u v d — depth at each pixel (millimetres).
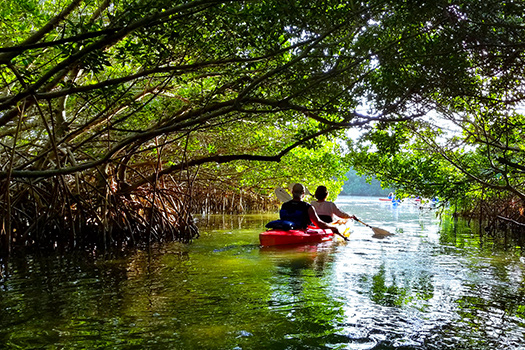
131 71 9000
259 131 11570
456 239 9461
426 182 9250
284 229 8344
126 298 4371
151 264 6238
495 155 7930
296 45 5500
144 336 3336
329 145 15203
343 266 6051
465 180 8555
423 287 4875
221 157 6938
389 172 9180
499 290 4773
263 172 16094
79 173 8969
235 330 3477
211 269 5828
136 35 5488
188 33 5863
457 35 5051
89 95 6238
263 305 4133
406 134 8383
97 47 4703
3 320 3703
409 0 4996
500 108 6074
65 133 8383
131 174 12656
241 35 5648
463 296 4512
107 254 7262
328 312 3941
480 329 3570
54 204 8383
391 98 5699
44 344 3182
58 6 7844
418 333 3465
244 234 10328
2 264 6289
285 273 5562
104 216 8500
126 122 10172
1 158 9289
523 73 5273
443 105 6535
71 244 8375
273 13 5262
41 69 7602
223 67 6777
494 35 4902
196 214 19172
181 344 3191
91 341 3234
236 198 21719
